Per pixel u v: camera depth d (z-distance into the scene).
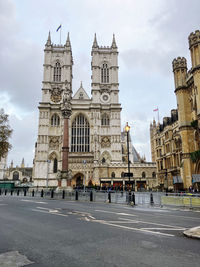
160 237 8.71
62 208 19.03
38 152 74.69
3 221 12.60
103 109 80.94
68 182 39.59
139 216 14.51
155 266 5.73
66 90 44.31
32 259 6.37
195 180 34.56
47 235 9.21
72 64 93.69
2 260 6.32
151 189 58.56
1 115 48.75
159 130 66.31
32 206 20.62
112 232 9.62
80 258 6.38
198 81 34.69
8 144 49.16
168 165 55.22
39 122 77.31
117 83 83.25
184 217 14.43
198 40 35.22
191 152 37.09
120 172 67.50
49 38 87.31
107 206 21.77
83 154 73.81
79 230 10.09
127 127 27.19
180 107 40.53
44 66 83.94
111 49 88.00
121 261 6.11
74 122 79.75
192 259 6.22
